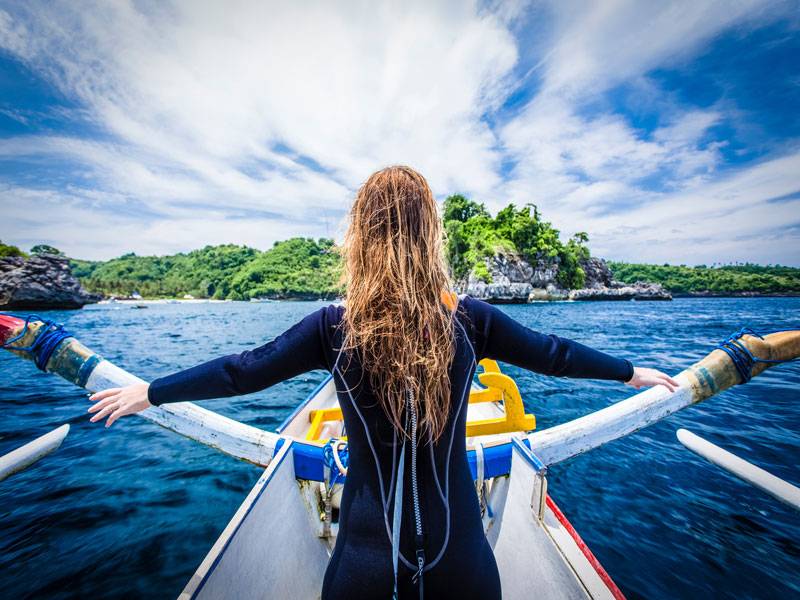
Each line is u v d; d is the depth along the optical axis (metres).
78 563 3.02
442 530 0.85
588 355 0.96
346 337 0.81
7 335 1.36
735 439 5.26
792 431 5.53
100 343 17.25
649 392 1.90
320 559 1.85
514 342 0.89
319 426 3.28
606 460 4.60
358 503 0.86
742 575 2.88
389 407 0.82
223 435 2.02
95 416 0.91
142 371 10.80
